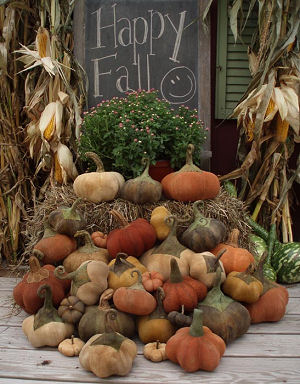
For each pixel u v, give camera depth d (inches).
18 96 132.5
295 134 125.0
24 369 71.4
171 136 112.0
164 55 129.9
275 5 118.9
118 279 84.7
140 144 105.1
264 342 80.1
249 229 111.7
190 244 93.0
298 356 74.9
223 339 78.0
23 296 85.5
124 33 130.1
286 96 118.3
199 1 128.3
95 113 115.1
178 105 130.3
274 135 125.3
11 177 131.7
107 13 129.8
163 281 84.5
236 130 137.8
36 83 133.2
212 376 69.0
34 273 87.3
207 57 128.5
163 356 74.0
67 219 95.0
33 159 135.5
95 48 130.5
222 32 132.3
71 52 130.5
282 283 115.5
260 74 123.0
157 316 79.2
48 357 75.6
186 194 101.3
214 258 87.7
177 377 68.9
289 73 123.1
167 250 90.0
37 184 136.6
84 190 102.5
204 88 128.7
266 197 131.6
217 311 79.5
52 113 122.0
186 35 129.1
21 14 130.0
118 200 103.8
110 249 91.5
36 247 94.9
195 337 71.1
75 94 130.7
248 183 134.0
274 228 121.0
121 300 79.0
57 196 109.0
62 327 79.7
